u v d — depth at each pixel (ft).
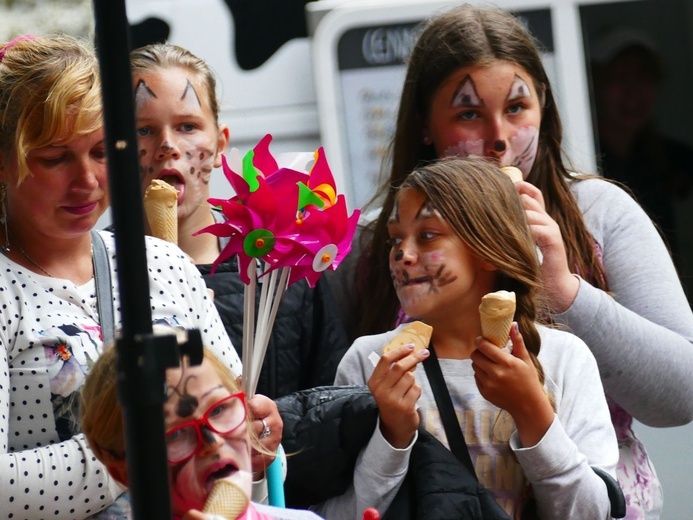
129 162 21.12
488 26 40.11
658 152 66.23
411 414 31.55
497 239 34.27
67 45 30.63
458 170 35.04
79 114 29.17
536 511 32.68
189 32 63.36
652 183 66.23
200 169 40.32
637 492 37.55
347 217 30.81
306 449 32.55
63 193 29.89
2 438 28.19
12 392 29.07
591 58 66.13
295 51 64.23
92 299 30.99
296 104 64.18
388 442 31.81
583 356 34.37
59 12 65.10
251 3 63.62
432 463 31.73
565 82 65.87
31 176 29.73
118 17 21.11
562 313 36.40
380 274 39.50
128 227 21.11
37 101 29.12
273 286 30.86
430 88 40.32
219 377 25.58
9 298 29.53
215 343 32.76
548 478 31.42
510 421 33.27
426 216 34.35
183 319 31.76
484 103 39.47
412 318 38.88
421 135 41.39
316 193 30.96
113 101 21.11
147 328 21.20
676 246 65.98
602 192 40.50
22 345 29.27
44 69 29.40
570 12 65.98
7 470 27.78
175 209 35.86
